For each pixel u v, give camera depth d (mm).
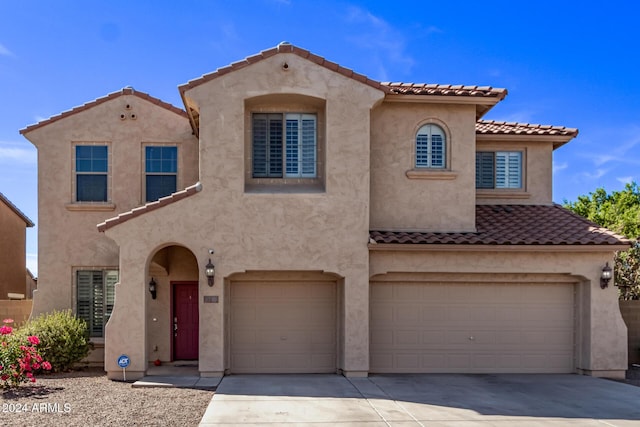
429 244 14414
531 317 15492
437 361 15211
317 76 14453
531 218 16531
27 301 17766
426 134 15758
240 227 14211
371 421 10195
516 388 13305
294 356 14930
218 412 10680
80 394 12156
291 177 14969
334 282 15117
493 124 18469
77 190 17328
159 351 17062
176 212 14148
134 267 14031
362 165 14477
